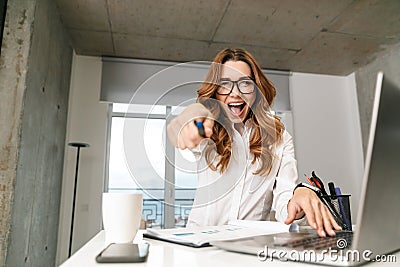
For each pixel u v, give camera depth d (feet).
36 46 6.55
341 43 9.67
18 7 6.25
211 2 7.68
